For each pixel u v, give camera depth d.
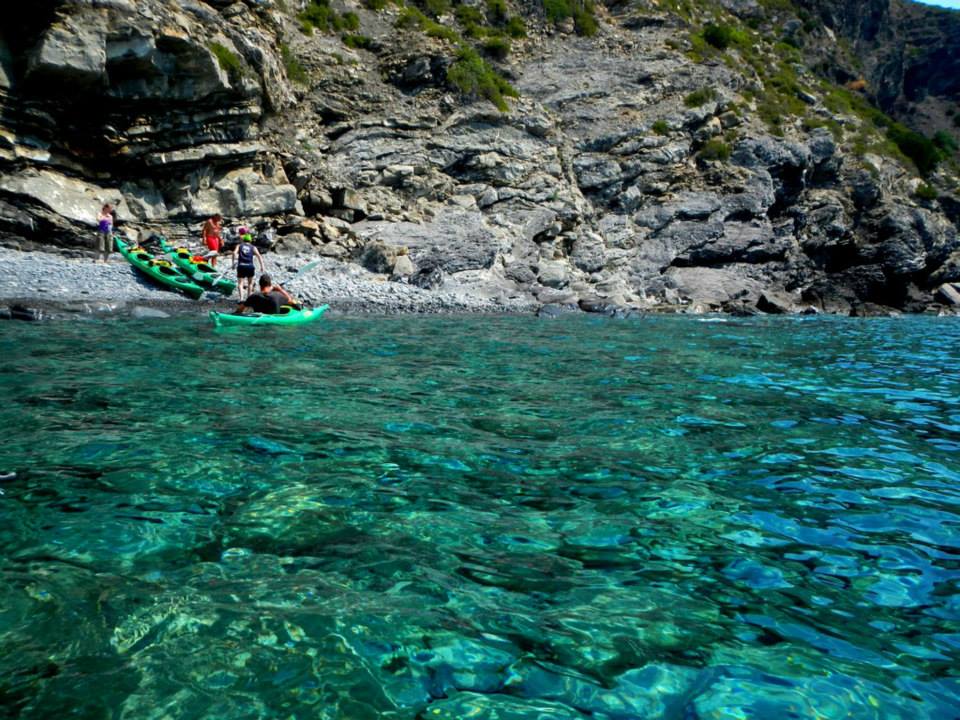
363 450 5.69
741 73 37.62
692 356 12.34
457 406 7.45
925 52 83.88
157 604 3.17
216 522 4.15
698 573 3.65
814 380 9.95
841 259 36.50
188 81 20.80
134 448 5.51
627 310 22.52
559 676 2.73
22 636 2.88
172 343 11.08
